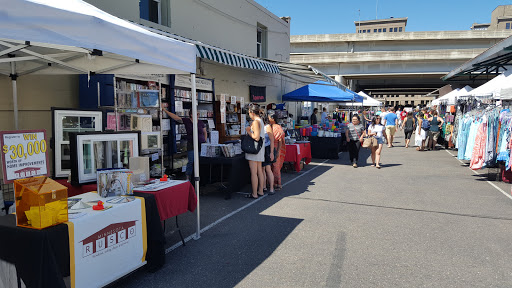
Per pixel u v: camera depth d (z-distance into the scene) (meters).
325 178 8.56
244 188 7.59
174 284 3.32
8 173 3.08
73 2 3.28
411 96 102.81
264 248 4.18
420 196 6.65
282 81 15.94
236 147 6.92
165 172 7.77
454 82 36.06
